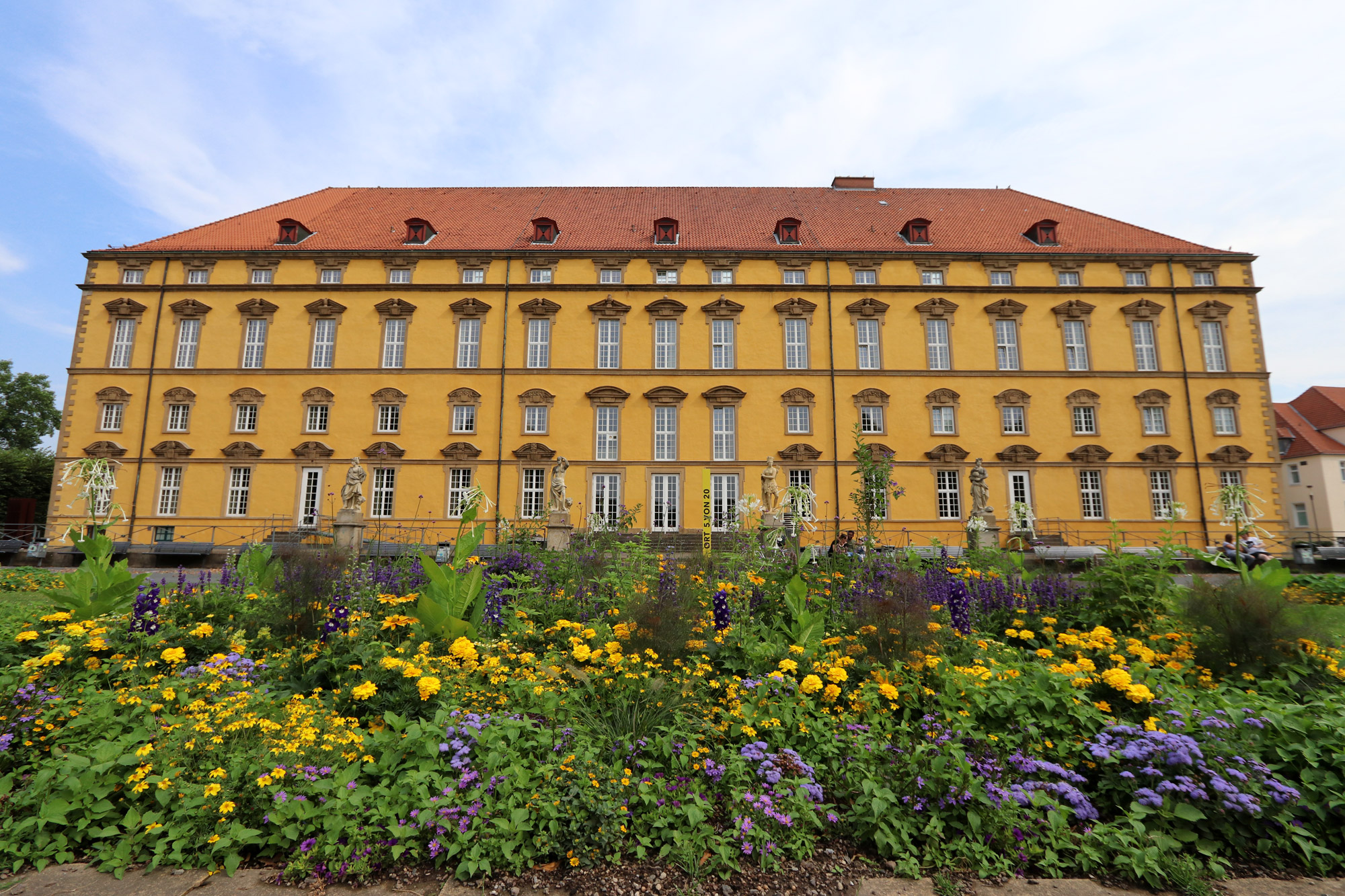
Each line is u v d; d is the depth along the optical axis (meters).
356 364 35.03
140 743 4.63
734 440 34.94
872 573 10.40
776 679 5.84
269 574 10.08
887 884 4.01
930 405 34.94
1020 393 34.84
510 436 34.69
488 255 36.09
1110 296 35.72
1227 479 34.19
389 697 5.25
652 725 5.27
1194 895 3.85
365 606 8.22
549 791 4.29
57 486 33.09
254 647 7.21
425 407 34.75
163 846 4.01
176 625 7.68
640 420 34.94
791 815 4.31
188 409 34.28
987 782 4.39
